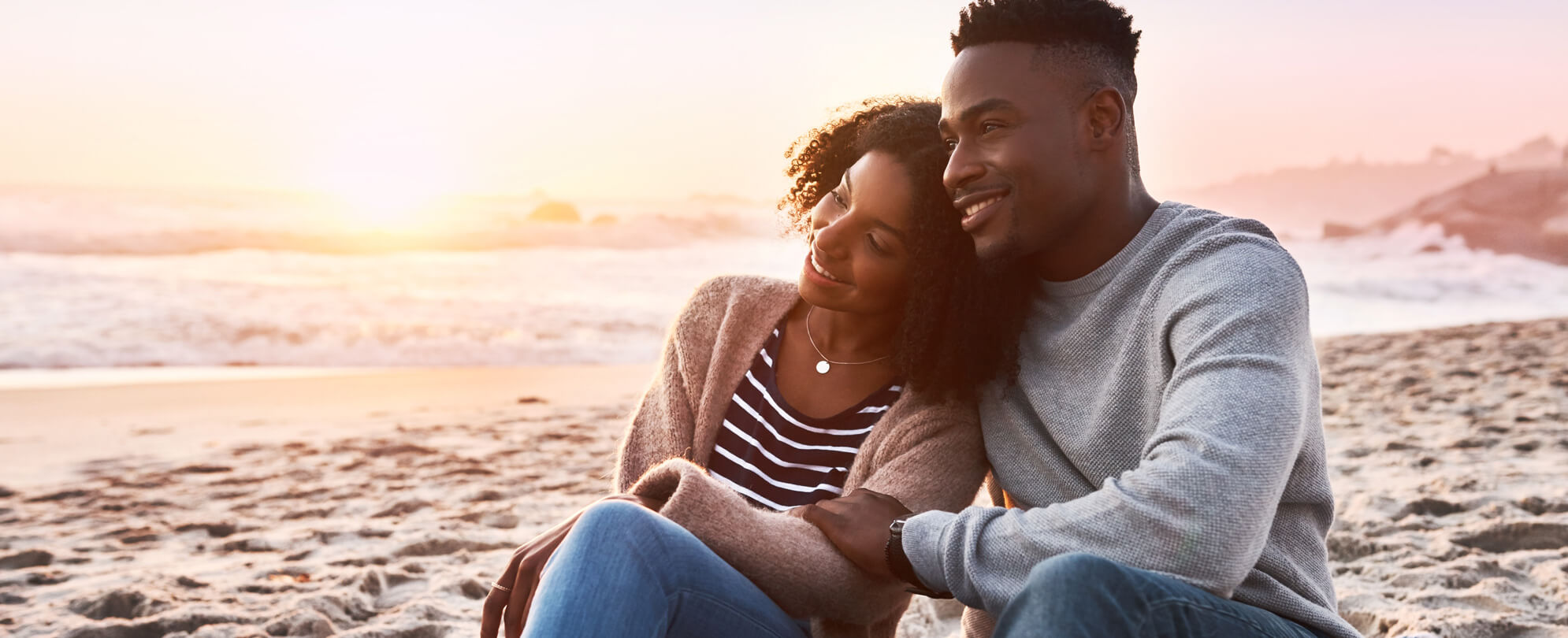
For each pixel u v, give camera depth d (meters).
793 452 2.16
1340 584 3.79
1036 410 1.90
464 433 8.16
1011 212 1.78
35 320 15.74
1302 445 1.66
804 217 2.42
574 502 5.70
